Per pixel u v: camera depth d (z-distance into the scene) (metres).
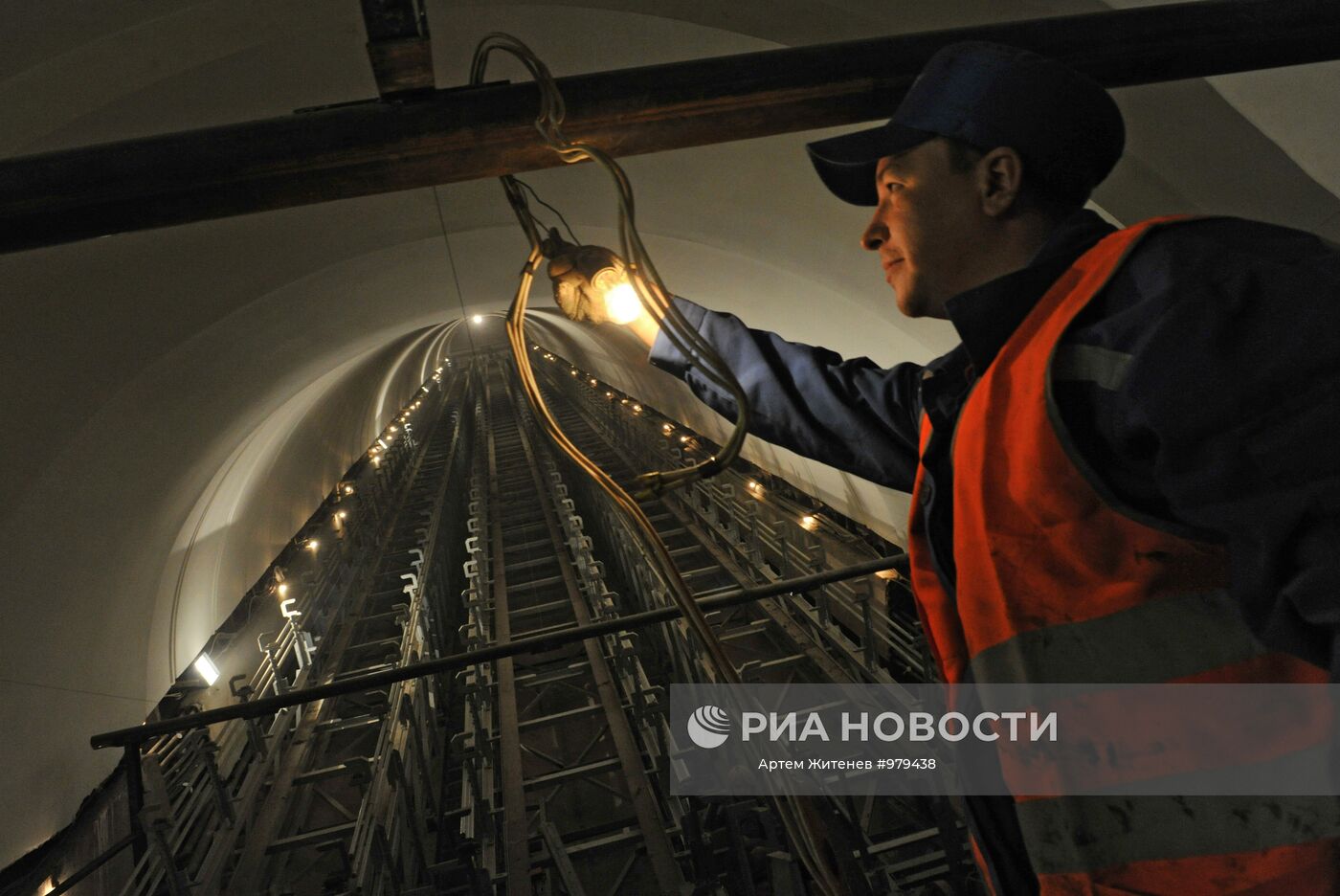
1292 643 0.64
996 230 0.98
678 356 1.63
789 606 9.39
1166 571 0.77
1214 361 0.64
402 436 27.08
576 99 1.21
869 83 1.30
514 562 15.74
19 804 6.27
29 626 6.31
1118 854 0.81
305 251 7.15
